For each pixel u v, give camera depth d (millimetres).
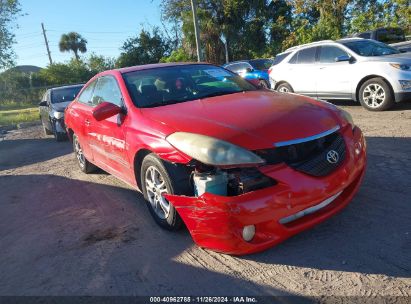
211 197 2961
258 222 2938
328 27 27688
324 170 3180
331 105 3936
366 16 26578
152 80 4613
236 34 34156
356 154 3518
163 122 3652
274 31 33719
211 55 35062
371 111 8508
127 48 45625
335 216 3693
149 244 3674
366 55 8703
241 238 2938
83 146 5922
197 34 21375
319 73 9469
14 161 8867
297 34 29656
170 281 3051
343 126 3590
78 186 5883
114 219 4395
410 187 4129
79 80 46531
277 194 2965
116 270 3307
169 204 3635
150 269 3252
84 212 4750
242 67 16250
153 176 3793
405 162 4891
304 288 2758
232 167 3002
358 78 8641
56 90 12203
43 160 8461
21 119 19469
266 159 3066
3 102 35188
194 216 3104
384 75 8109
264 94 4246
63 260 3607
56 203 5258
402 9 24609
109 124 4578
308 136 3191
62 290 3125
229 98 4070
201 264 3223
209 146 3094
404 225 3385
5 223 4793
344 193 3449
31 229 4473
